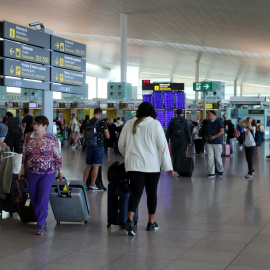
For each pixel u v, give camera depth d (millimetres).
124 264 4492
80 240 5512
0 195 6914
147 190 6008
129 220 5727
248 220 6695
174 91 17141
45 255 4824
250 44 35375
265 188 10281
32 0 28000
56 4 28609
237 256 4746
